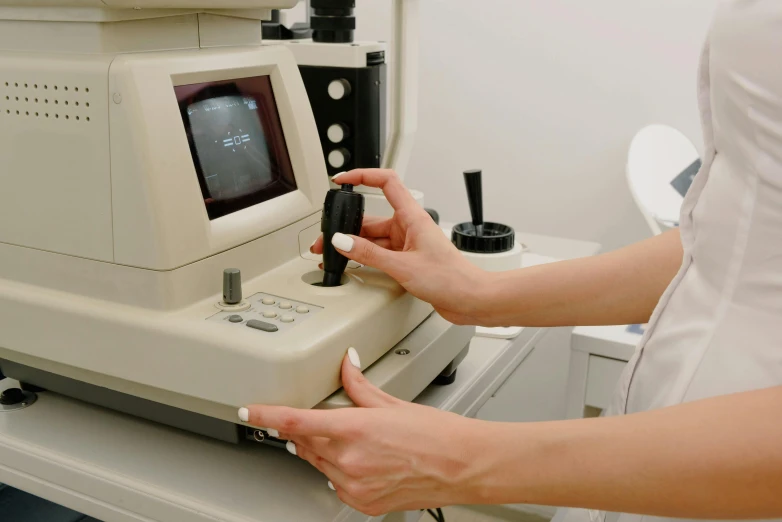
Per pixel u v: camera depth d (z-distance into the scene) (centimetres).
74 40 63
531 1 165
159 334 60
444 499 54
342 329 61
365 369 67
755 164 51
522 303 73
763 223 51
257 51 75
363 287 71
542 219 177
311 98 104
